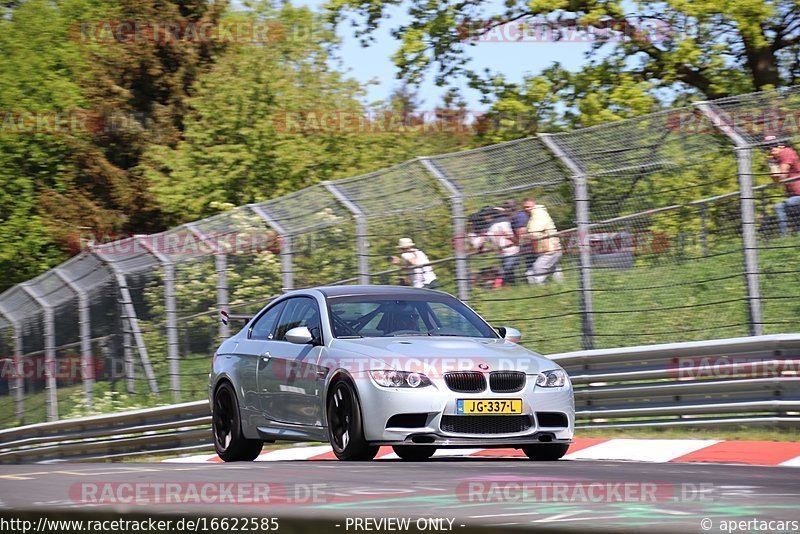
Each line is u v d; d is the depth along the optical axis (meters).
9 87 105.12
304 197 44.53
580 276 36.62
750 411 30.61
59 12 111.81
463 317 29.47
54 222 101.56
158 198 87.56
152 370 49.19
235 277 46.03
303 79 90.19
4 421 60.34
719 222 34.75
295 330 27.39
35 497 14.72
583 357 33.94
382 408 24.97
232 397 30.84
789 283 35.31
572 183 37.09
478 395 25.19
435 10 74.19
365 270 41.75
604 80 71.19
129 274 50.22
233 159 84.94
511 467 21.02
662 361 32.53
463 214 39.47
